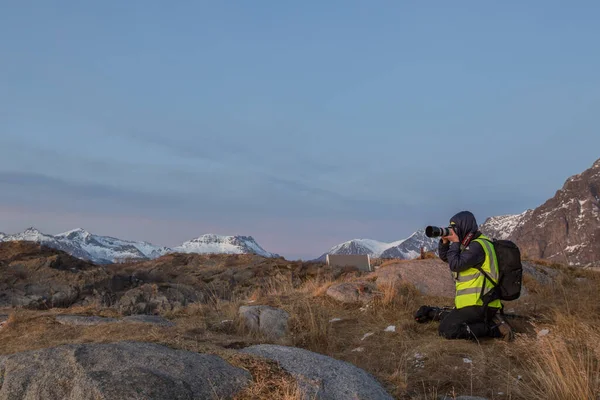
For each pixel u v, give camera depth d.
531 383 4.91
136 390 3.29
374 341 6.80
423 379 5.21
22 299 16.59
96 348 3.93
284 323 7.37
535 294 9.44
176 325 6.86
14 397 3.38
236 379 3.77
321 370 4.14
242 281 20.38
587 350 5.62
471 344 6.29
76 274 18.92
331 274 19.41
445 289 9.54
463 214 6.76
